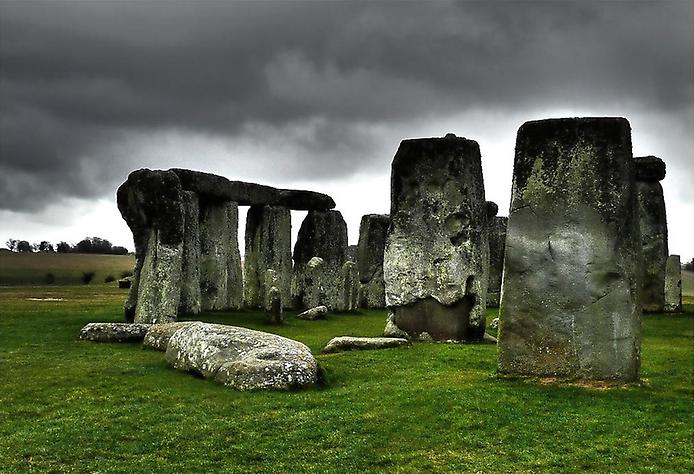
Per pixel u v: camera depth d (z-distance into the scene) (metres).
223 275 30.39
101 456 9.78
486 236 22.30
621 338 13.14
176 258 22.55
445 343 20.64
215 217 30.48
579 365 13.34
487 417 11.47
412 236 22.09
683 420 11.34
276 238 33.75
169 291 22.16
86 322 23.69
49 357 16.95
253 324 25.16
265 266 33.47
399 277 22.05
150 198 22.52
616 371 13.14
